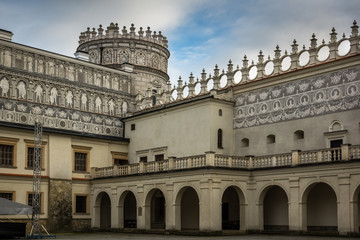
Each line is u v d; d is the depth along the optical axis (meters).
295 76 43.72
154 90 65.50
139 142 55.22
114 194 50.53
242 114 47.84
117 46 64.81
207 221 40.44
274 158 41.69
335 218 39.59
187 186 42.78
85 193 53.28
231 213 47.31
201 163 41.75
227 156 42.22
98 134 56.00
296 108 43.44
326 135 40.81
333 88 40.94
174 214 43.47
